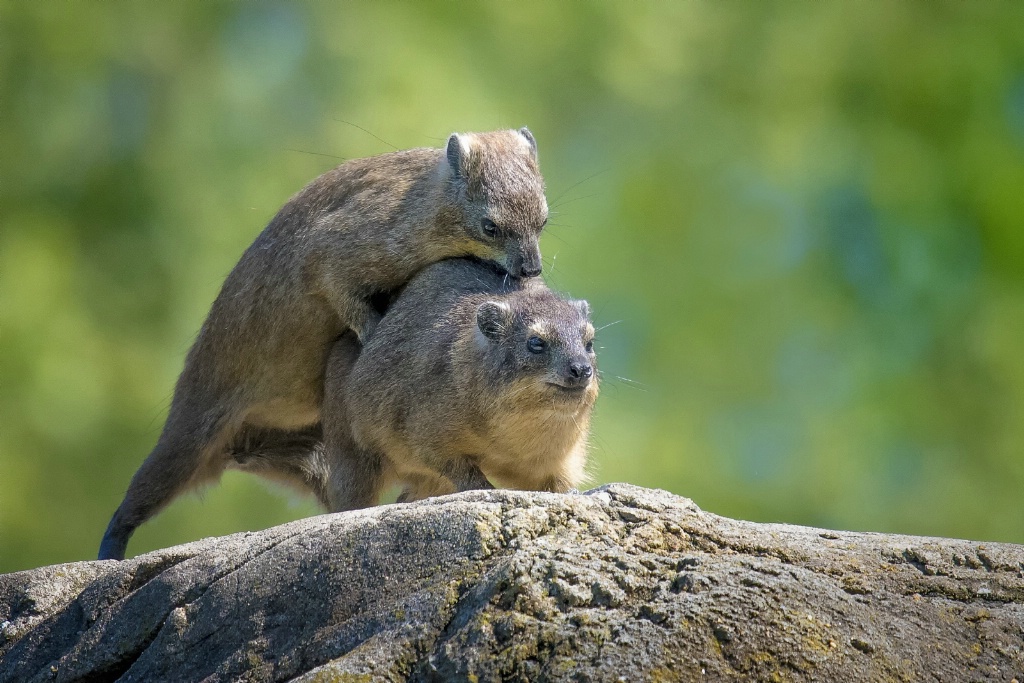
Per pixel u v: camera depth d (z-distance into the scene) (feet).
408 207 32.27
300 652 21.72
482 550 21.33
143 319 67.92
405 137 67.92
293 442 34.37
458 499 22.13
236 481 63.77
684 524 21.91
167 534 63.67
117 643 23.56
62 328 66.44
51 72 70.74
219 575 23.11
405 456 29.86
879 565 21.97
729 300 79.05
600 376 31.30
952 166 80.79
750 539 22.00
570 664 19.70
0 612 26.12
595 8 78.38
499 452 29.07
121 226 70.03
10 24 70.54
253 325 32.55
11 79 70.64
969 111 81.30
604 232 79.36
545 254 70.69
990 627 21.18
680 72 80.18
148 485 33.30
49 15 70.54
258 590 22.52
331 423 31.37
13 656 24.93
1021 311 77.30
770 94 83.10
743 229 80.79
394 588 21.58
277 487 34.94
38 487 65.10
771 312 79.15
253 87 69.77
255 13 72.18
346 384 30.94
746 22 83.25
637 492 22.49
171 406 34.35
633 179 81.30
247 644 22.12
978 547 22.57
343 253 31.60
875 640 20.44
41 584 26.30
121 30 70.38
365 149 67.77
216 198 67.97
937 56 81.41
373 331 31.22
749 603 20.38
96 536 65.00
